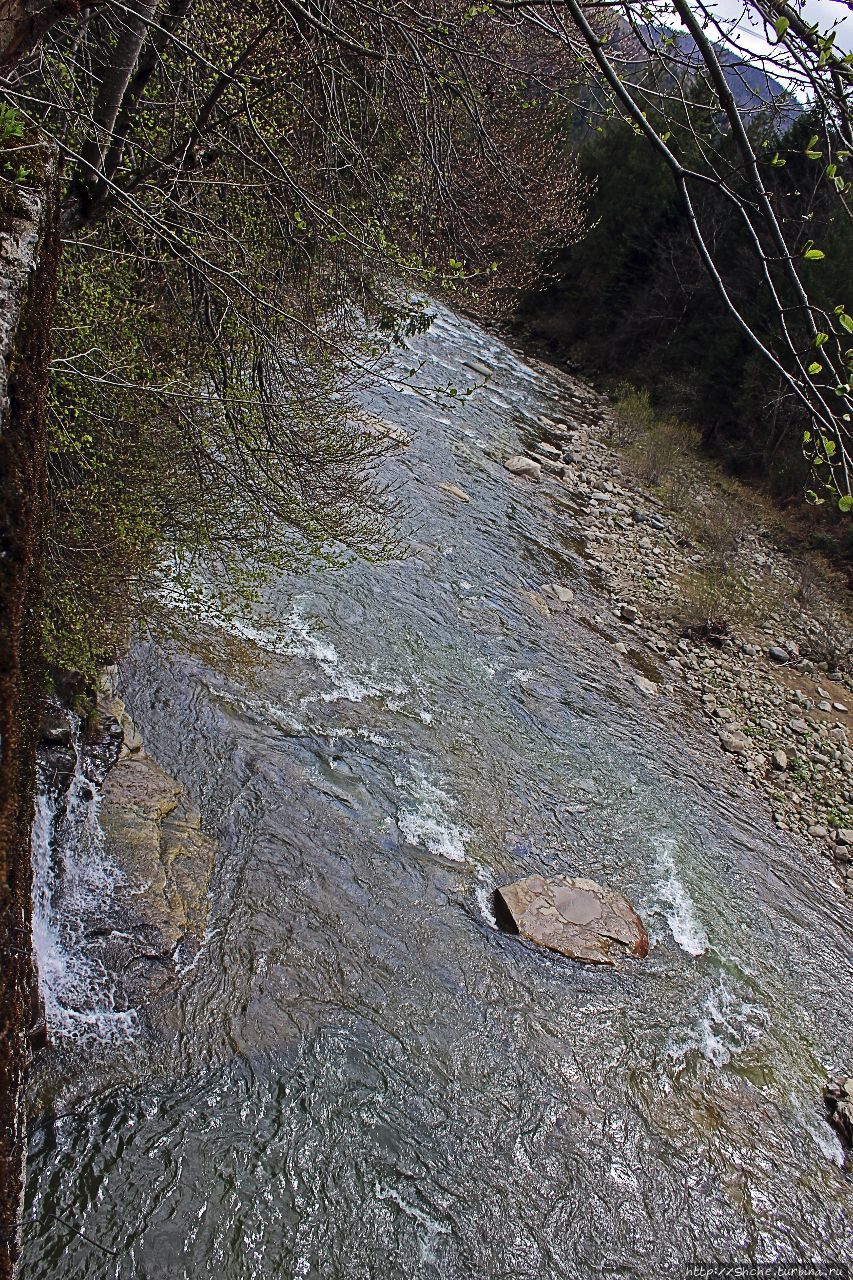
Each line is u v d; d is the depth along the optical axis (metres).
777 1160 5.96
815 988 7.67
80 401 5.11
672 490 19.00
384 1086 5.52
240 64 5.25
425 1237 4.89
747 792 10.36
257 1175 4.86
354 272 6.14
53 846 5.72
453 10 5.55
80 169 4.88
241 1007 5.61
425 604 10.81
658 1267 5.12
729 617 14.38
